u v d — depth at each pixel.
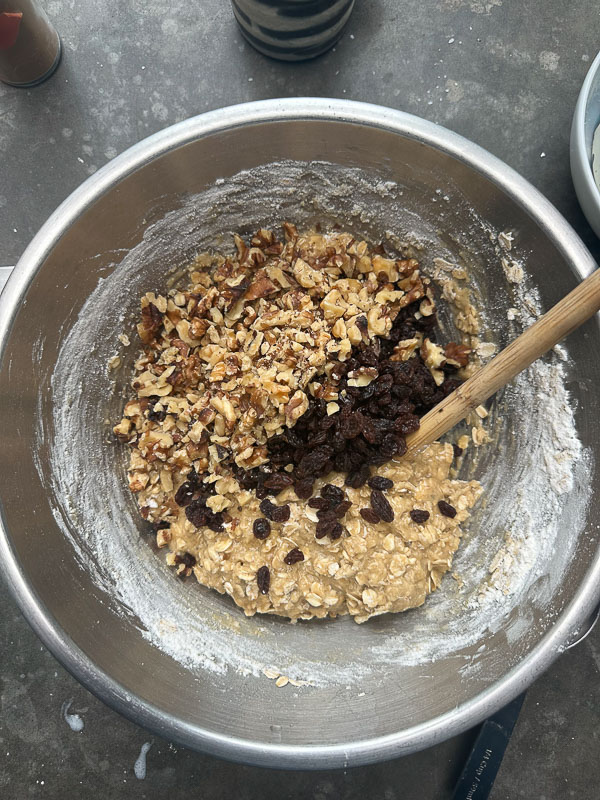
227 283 0.29
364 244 0.30
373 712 0.26
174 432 0.30
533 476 0.28
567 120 0.32
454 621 0.28
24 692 0.33
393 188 0.27
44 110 0.32
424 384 0.30
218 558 0.28
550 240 0.24
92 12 0.32
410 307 0.30
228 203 0.28
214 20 0.32
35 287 0.24
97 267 0.27
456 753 0.32
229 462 0.29
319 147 0.25
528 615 0.26
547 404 0.28
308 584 0.28
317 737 0.25
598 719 0.32
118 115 0.32
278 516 0.28
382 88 0.32
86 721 0.33
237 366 0.28
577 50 0.32
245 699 0.27
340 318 0.28
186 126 0.24
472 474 0.31
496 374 0.24
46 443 0.27
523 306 0.28
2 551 0.24
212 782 0.33
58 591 0.25
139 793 0.32
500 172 0.24
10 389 0.25
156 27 0.32
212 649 0.28
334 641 0.29
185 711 0.25
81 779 0.33
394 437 0.28
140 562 0.29
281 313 0.28
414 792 0.32
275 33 0.28
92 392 0.29
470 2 0.32
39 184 0.32
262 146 0.25
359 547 0.27
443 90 0.32
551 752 0.32
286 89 0.32
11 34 0.28
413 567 0.28
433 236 0.28
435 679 0.26
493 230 0.26
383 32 0.32
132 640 0.27
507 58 0.32
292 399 0.27
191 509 0.29
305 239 0.30
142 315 0.30
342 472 0.29
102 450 0.30
